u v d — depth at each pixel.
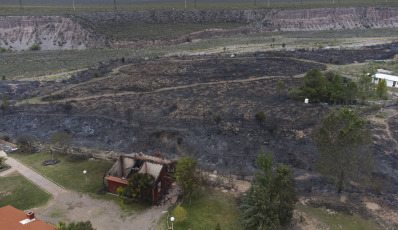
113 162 48.75
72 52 129.62
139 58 111.19
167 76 88.06
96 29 155.12
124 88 78.50
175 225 35.50
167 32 158.38
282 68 93.88
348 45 128.12
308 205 39.16
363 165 39.22
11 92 77.88
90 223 32.47
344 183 41.31
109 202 39.59
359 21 189.25
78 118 62.19
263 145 51.25
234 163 48.09
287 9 191.62
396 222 35.94
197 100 68.94
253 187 35.91
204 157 49.50
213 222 36.12
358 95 66.38
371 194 40.94
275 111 62.19
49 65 107.19
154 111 63.47
